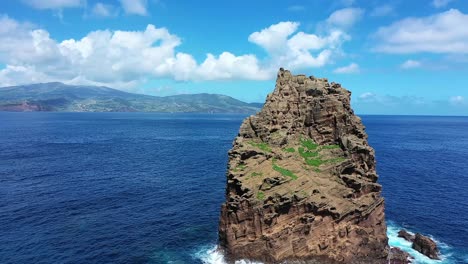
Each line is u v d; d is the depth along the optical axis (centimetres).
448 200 9131
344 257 5841
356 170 6569
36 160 13775
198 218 7788
